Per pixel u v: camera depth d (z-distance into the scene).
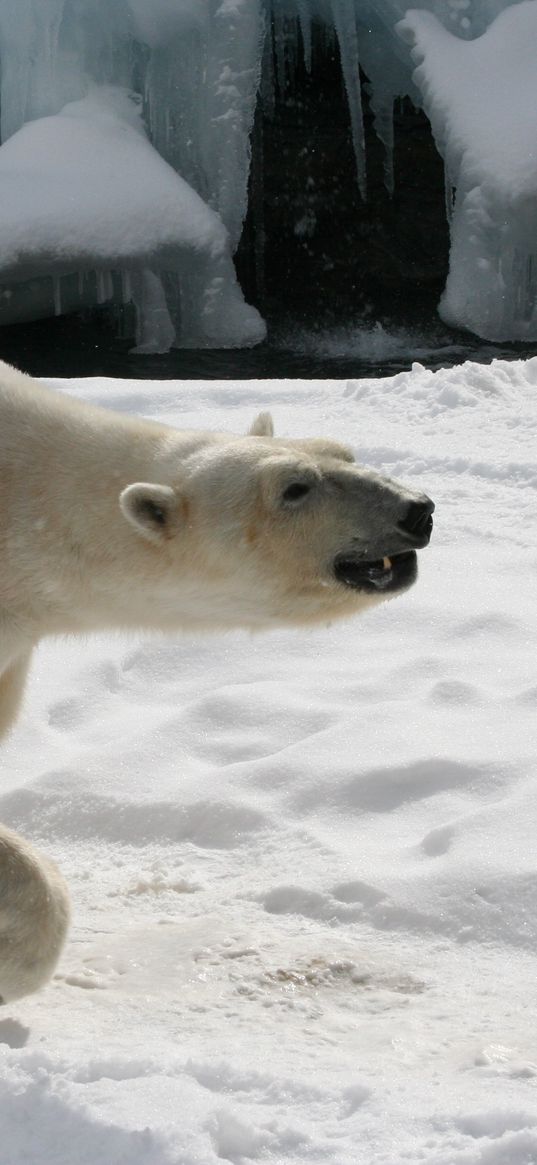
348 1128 3.36
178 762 6.06
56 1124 3.31
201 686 6.79
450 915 4.84
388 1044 4.10
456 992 4.47
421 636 7.09
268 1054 3.95
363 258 27.83
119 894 5.30
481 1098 3.53
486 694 6.29
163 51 26.48
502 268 24.95
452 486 9.36
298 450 4.63
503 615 7.14
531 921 4.76
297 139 27.92
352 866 5.19
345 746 5.94
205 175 26.98
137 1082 3.48
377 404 11.47
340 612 4.77
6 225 23.52
